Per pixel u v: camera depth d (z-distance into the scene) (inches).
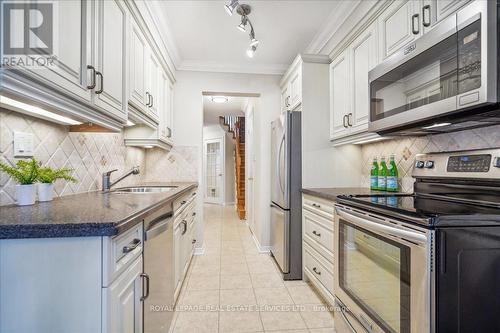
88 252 32.2
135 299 42.3
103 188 77.6
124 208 44.2
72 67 38.6
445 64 44.9
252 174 164.9
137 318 42.9
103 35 48.6
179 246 81.0
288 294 85.8
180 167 127.2
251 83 132.3
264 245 131.1
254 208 154.6
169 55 108.5
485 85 38.1
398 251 42.7
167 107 111.1
